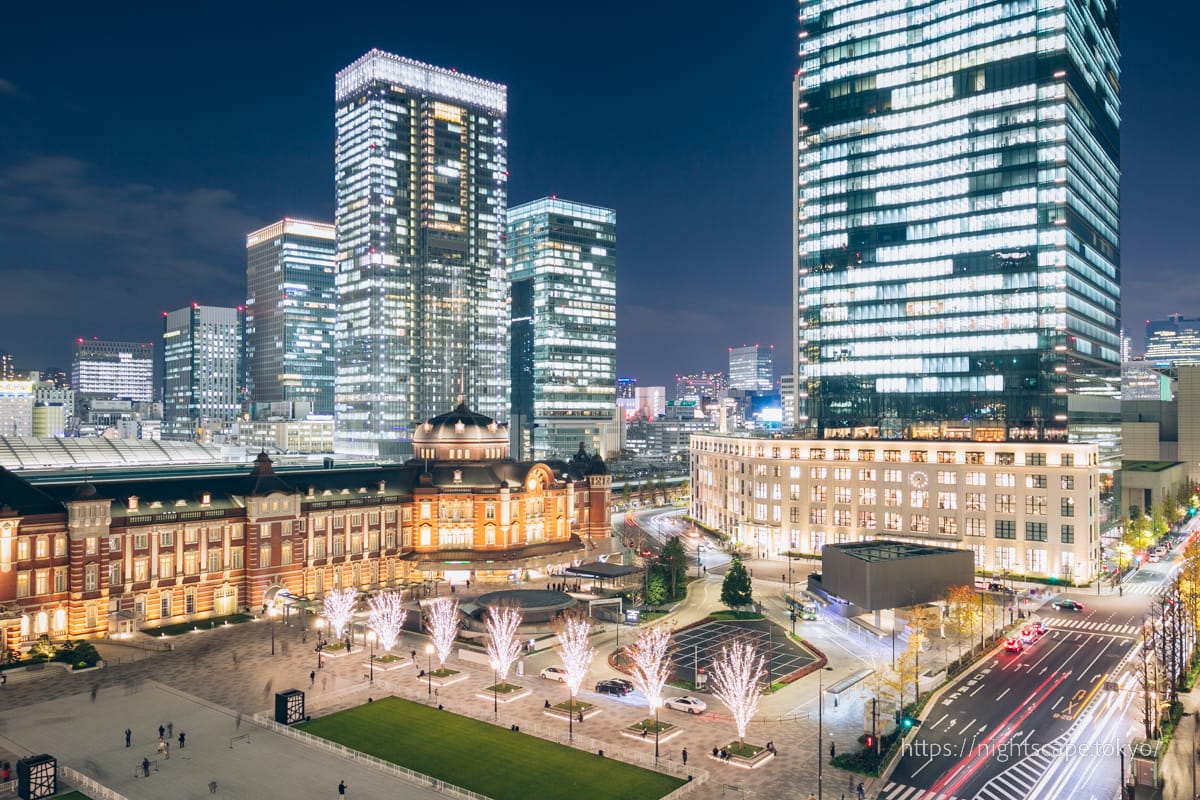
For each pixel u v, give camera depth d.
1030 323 198.25
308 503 144.50
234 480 138.62
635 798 70.94
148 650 113.44
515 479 175.50
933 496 176.62
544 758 79.50
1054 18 195.25
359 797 71.00
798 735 85.75
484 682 102.00
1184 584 112.50
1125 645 118.12
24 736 83.75
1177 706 91.31
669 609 141.25
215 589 131.38
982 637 115.88
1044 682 102.25
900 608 132.88
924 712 91.94
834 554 141.38
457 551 163.38
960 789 73.19
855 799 70.94
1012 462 167.00
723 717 91.25
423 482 165.38
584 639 102.25
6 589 108.25
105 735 84.12
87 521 115.00
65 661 105.31
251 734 84.75
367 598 145.12
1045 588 156.75
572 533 186.38
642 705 95.06
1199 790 72.25
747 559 191.50
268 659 110.06
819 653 115.81
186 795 71.00
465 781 74.06
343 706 93.31
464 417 178.25
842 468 189.38
